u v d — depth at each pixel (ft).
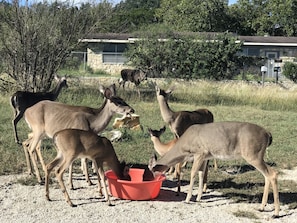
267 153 35.14
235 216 22.58
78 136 23.11
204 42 95.86
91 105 54.70
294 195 26.04
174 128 31.04
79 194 25.05
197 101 64.44
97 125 27.45
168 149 26.94
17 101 36.94
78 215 21.98
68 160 23.02
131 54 97.66
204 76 93.76
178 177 25.32
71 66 87.30
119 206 23.35
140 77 70.79
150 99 63.05
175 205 23.81
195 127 24.16
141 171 26.40
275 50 125.59
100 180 24.88
